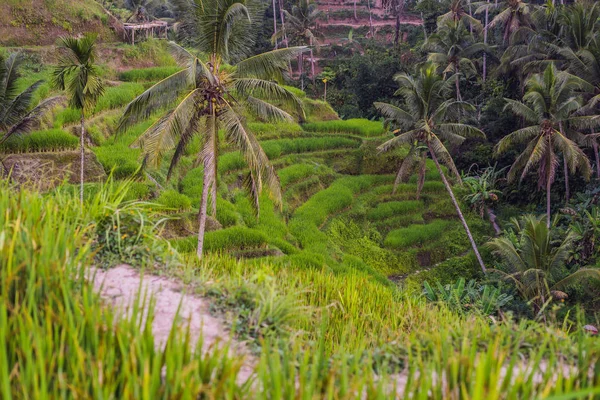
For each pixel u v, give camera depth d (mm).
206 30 14977
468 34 46594
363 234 29719
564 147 25797
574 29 32875
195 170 26453
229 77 15633
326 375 3586
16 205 4879
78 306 3607
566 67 36438
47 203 5395
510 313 5242
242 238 20719
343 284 11977
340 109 52031
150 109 15039
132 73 32844
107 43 34969
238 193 26844
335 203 30000
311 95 54781
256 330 4797
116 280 5371
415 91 25359
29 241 4172
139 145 15570
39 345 3000
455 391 3219
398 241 29000
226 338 4629
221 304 5172
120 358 3305
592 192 31766
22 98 17906
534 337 4910
